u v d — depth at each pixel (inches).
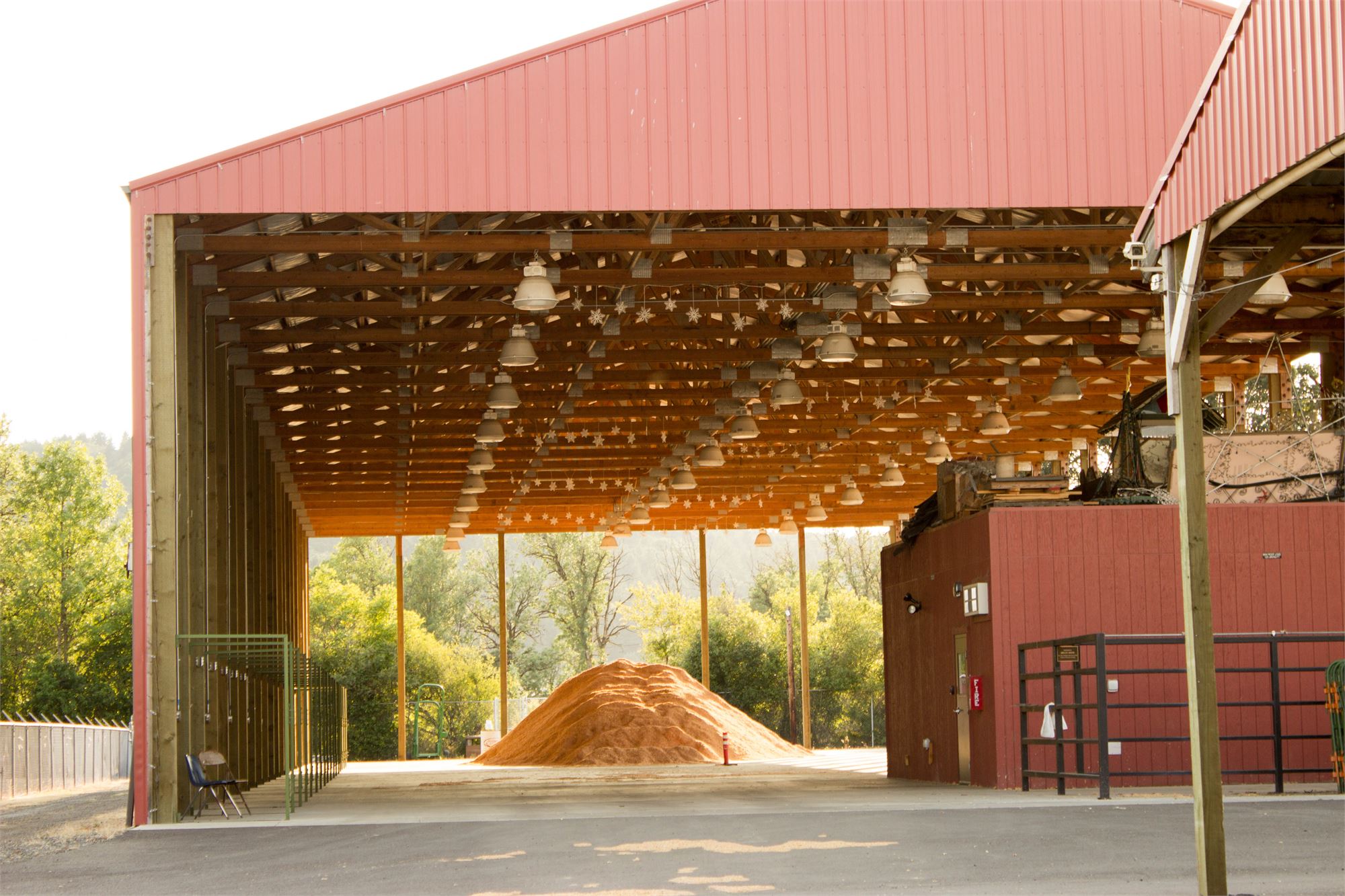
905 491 1571.1
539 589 3270.2
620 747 1336.1
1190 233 336.5
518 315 839.7
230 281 700.7
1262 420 1013.2
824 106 608.7
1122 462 711.7
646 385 1058.1
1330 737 569.6
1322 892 308.0
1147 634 658.8
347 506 1489.9
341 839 487.2
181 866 427.2
